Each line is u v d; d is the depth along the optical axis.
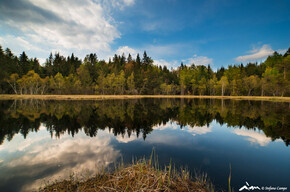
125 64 112.44
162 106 28.92
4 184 4.45
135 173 4.82
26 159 6.34
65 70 85.06
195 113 20.56
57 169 5.43
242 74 74.31
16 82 58.84
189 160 6.48
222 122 15.07
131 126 13.21
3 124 13.12
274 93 58.69
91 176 4.86
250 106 27.98
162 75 93.69
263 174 5.36
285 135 10.50
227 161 6.42
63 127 12.42
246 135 10.65
